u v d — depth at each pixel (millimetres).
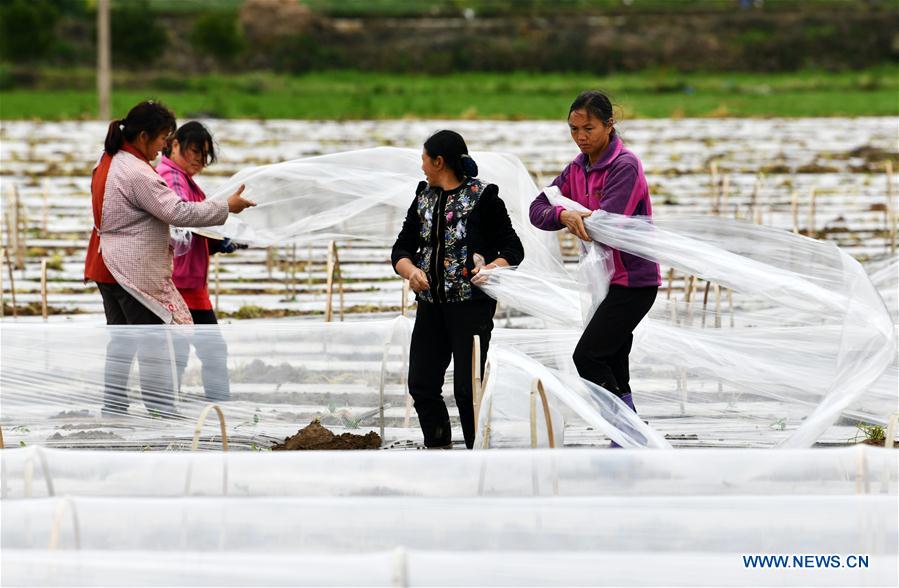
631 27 89062
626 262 10367
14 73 73375
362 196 13359
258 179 13430
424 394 10844
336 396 12000
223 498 7461
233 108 59344
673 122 51531
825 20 87812
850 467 8086
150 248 11680
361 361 12078
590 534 7270
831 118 52906
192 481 8258
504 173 12719
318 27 86500
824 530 7219
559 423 10203
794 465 8070
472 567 6578
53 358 11438
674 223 10828
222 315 18828
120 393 11508
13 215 23000
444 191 10547
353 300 19859
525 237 12539
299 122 52531
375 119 54406
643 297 10398
